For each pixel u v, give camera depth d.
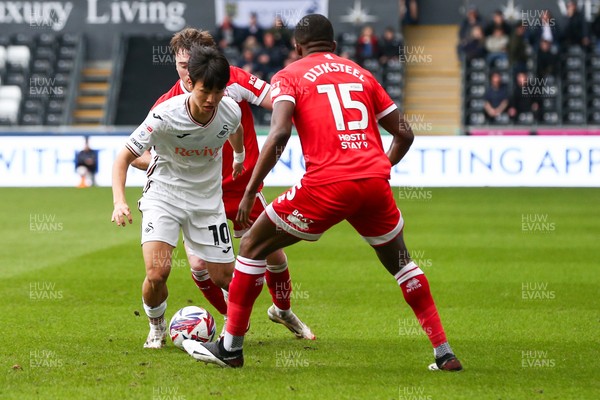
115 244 37.94
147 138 18.33
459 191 59.94
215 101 17.56
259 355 19.36
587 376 17.59
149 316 19.72
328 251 36.19
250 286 17.75
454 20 83.62
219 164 19.42
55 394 16.16
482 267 32.00
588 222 44.50
